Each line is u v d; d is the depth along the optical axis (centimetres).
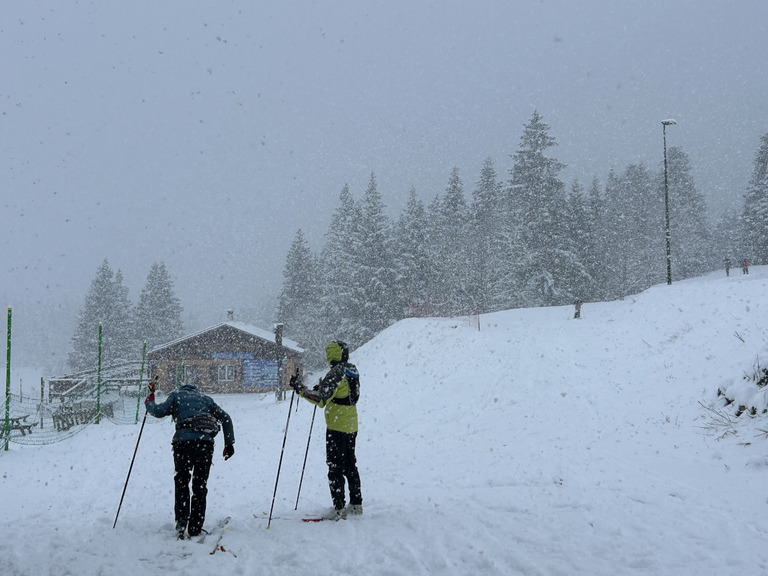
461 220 6950
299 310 7206
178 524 601
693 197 7662
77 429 2362
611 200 8069
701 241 7481
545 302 5128
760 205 6134
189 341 4656
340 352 684
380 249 6016
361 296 5944
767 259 6019
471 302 5931
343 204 6981
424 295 5978
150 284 7750
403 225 6225
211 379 4631
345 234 6291
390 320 5894
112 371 4369
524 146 5481
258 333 5009
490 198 7188
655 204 7388
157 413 645
